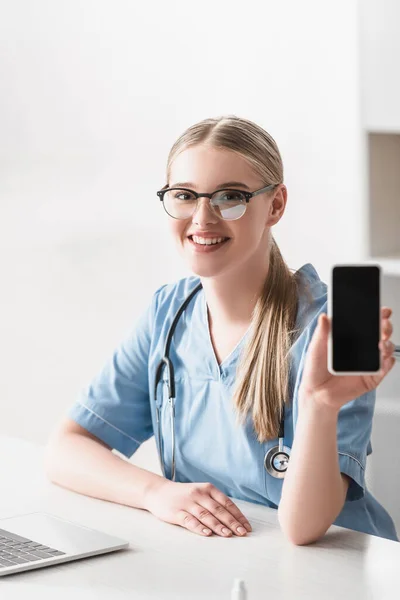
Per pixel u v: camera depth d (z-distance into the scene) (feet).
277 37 10.60
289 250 10.85
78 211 12.67
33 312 13.29
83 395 6.14
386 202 8.39
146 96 11.75
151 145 11.80
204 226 5.23
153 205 11.89
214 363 5.62
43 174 12.96
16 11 12.88
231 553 4.49
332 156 10.36
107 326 12.60
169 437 5.78
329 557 4.43
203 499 4.92
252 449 5.35
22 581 4.14
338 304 3.82
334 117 10.28
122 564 4.34
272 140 5.57
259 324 5.43
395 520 6.21
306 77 10.44
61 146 12.71
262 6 10.66
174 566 4.32
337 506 4.65
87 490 5.41
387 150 8.36
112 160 12.21
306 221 10.67
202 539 4.68
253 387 5.35
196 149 5.29
